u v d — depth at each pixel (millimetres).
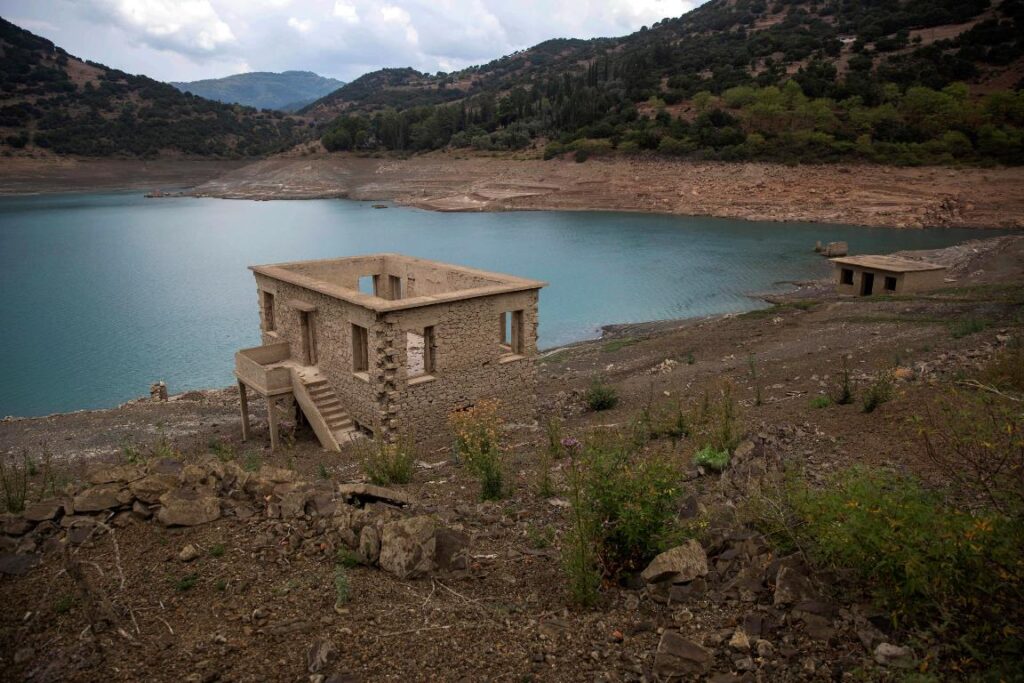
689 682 5969
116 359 42156
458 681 6145
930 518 6508
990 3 169875
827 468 11219
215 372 39938
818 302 42906
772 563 7293
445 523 9820
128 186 175750
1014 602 5902
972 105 117500
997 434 8820
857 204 101625
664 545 7879
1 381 38250
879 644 5992
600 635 6809
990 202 97438
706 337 36344
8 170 170625
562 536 9250
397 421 20266
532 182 135000
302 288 23047
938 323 30672
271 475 10742
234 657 6527
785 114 123812
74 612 7383
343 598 7496
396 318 19750
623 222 104875
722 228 96688
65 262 75688
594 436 14344
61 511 9492
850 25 190625
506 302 22156
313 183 162875
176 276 68312
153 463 10602
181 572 8164
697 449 13172
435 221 111062
